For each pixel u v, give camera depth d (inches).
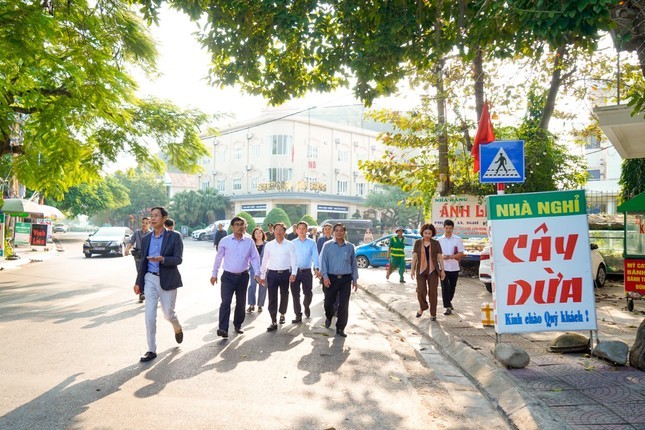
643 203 401.4
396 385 223.3
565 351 261.9
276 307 350.0
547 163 671.1
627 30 243.9
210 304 453.7
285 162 2303.2
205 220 2507.4
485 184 715.4
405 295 528.4
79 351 270.7
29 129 555.2
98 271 761.6
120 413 180.5
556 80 627.2
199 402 194.2
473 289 586.9
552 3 225.5
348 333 341.4
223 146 2536.9
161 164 771.4
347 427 173.2
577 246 258.5
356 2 338.6
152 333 260.1
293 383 221.5
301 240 391.5
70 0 502.9
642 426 164.4
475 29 296.5
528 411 177.6
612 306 444.1
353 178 2556.6
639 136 372.8
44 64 448.8
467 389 224.1
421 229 385.4
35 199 1459.2
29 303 444.1
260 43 358.3
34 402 190.2
